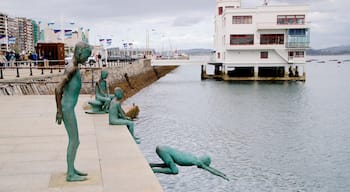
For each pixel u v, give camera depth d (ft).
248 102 139.33
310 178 54.34
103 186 21.44
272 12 221.05
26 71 116.16
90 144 31.53
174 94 166.81
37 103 60.44
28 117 46.47
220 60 249.75
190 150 68.44
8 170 25.11
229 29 224.94
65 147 31.42
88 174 23.63
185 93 171.22
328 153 67.87
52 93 93.91
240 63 229.45
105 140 33.04
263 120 101.35
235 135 81.82
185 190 48.96
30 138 34.83
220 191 48.91
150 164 26.86
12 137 35.22
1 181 22.80
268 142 75.77
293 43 222.69
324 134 83.97
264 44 224.94
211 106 128.36
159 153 26.09
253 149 69.87
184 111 116.26
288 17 220.43
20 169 25.30
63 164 26.43
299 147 71.92
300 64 229.04
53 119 45.06
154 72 295.48
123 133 35.91
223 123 96.22
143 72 246.68
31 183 22.36
